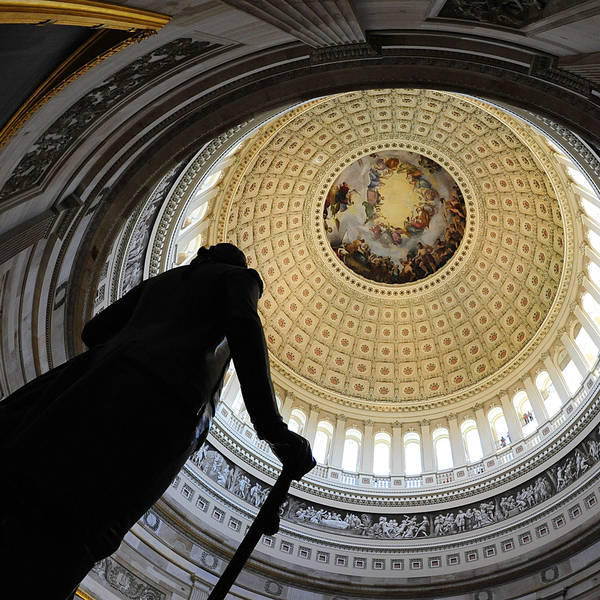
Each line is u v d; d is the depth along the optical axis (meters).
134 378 2.62
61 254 16.16
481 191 41.47
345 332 44.28
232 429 32.53
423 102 38.47
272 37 13.12
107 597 23.02
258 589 27.91
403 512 32.47
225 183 35.22
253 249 41.72
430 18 12.84
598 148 16.02
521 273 40.38
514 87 15.45
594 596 24.48
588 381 30.72
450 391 41.44
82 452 2.36
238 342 2.89
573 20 10.19
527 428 34.25
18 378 16.75
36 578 2.15
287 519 31.58
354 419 39.72
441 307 43.69
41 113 9.23
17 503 2.21
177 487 28.11
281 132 39.03
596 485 27.00
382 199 44.22
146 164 16.38
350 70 15.78
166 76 12.52
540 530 28.16
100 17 6.96
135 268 23.75
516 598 26.64
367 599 28.69
